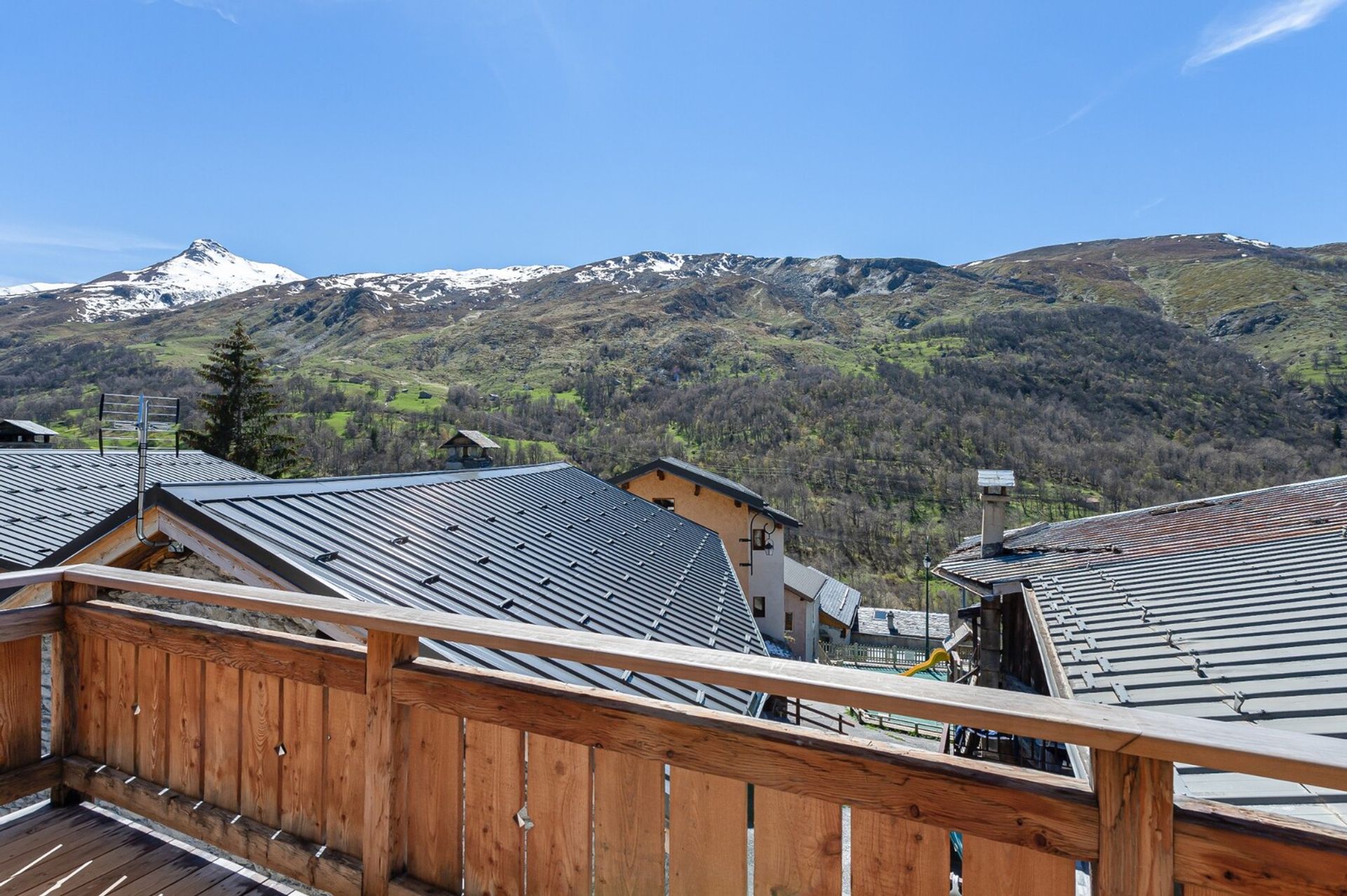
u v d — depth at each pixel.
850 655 26.47
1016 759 8.78
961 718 1.36
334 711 2.31
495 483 10.45
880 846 1.54
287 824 2.40
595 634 1.79
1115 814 1.30
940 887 1.48
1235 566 7.26
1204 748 1.17
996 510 12.24
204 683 2.62
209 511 4.84
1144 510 12.55
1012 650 10.66
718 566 13.29
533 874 1.94
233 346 29.86
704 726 1.69
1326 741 1.15
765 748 1.62
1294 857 1.20
